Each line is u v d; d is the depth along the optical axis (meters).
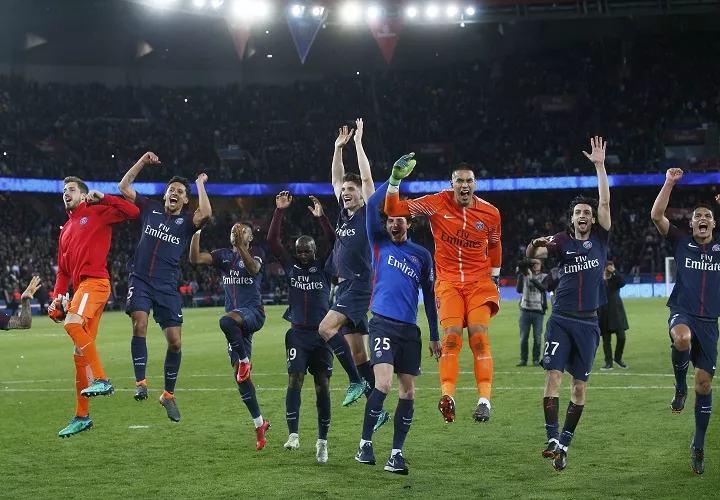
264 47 65.69
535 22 66.19
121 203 11.34
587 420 11.84
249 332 11.45
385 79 67.88
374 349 9.15
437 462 9.56
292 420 10.43
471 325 9.24
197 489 8.44
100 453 10.26
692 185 60.28
